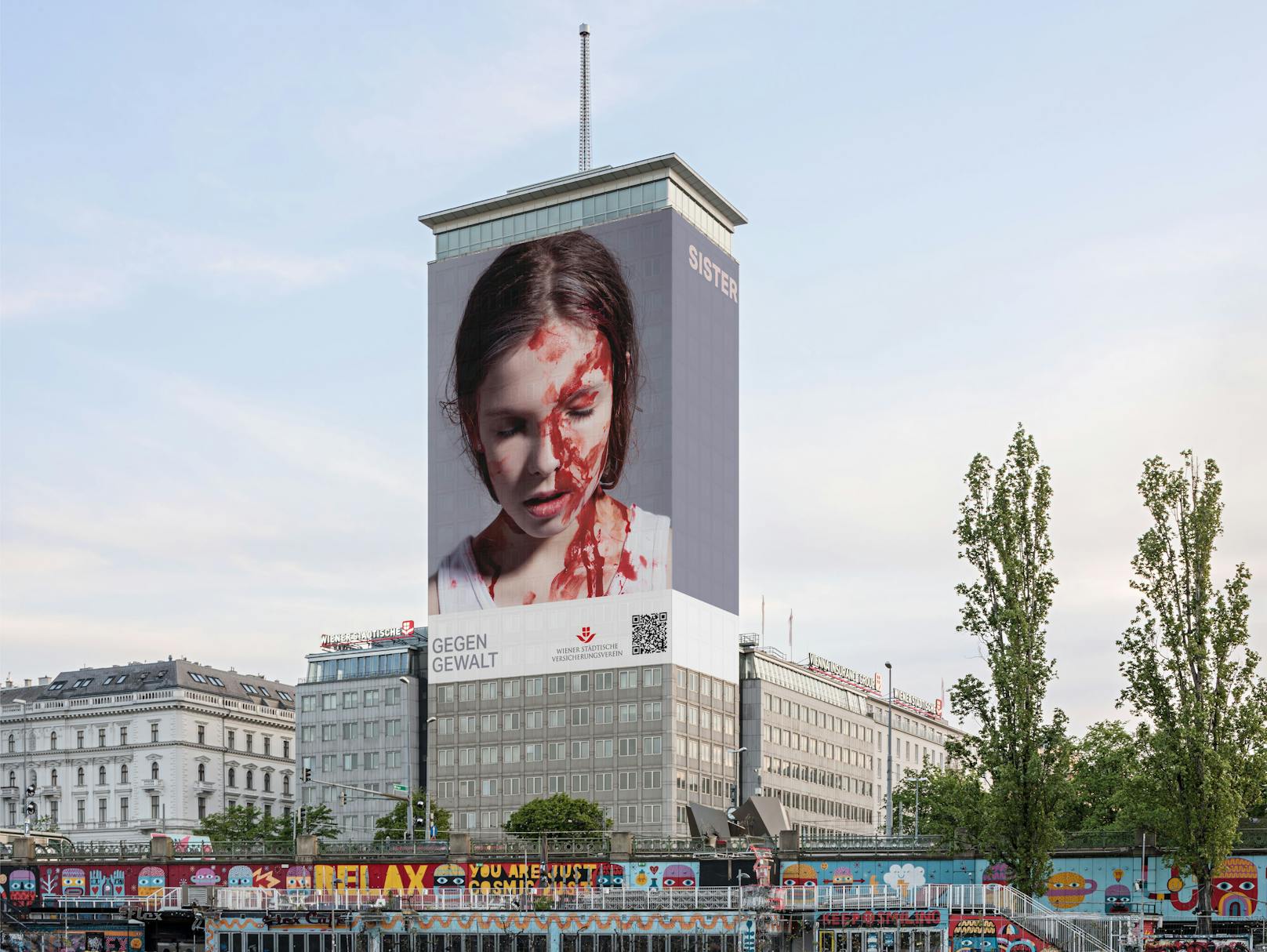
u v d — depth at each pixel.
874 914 92.50
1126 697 102.31
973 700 104.62
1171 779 99.31
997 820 101.69
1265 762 98.94
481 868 120.31
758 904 94.31
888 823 151.38
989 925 90.75
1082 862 108.75
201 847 139.62
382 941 100.19
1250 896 104.06
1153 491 102.69
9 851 131.62
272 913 102.31
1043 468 106.06
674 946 94.38
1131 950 92.00
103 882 125.44
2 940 113.25
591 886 109.81
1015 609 103.69
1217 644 100.44
